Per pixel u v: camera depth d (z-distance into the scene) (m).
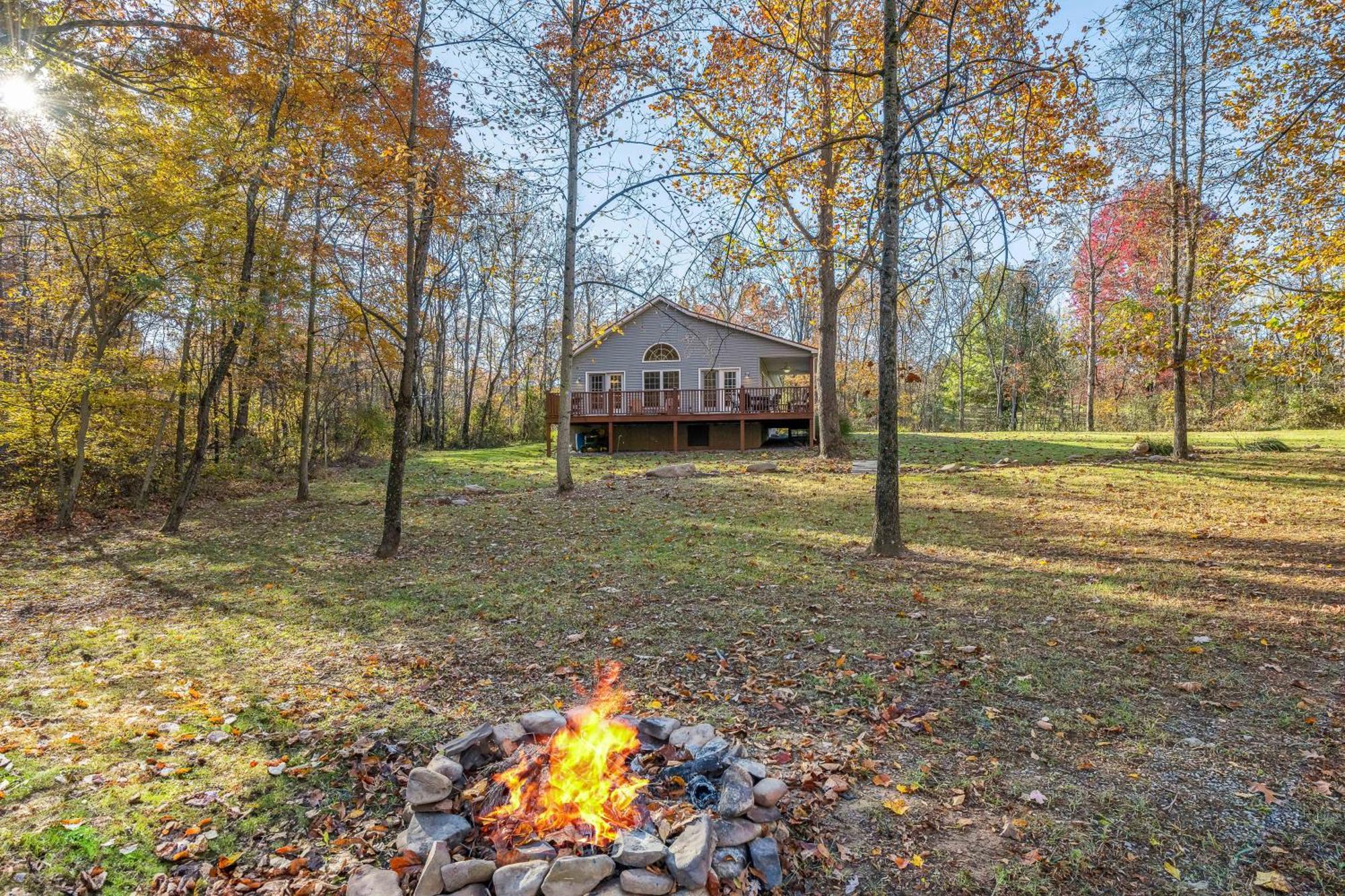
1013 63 5.38
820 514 10.03
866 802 2.76
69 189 9.63
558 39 10.27
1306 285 7.54
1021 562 6.82
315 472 19.30
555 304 34.34
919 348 5.61
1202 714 3.44
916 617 5.14
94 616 6.18
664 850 2.26
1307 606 5.12
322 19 8.95
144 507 13.69
